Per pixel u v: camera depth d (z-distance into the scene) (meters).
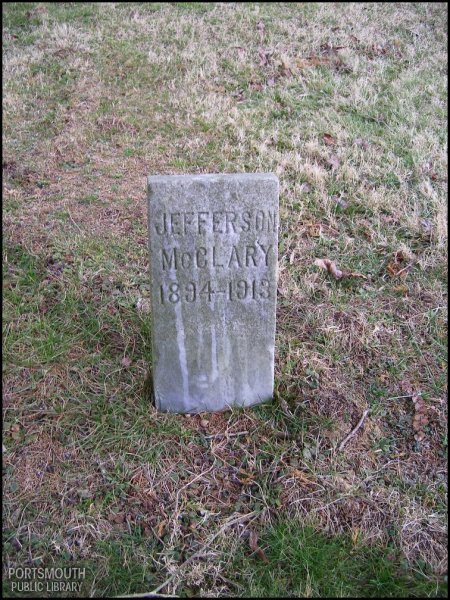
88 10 3.30
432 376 1.39
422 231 1.78
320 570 1.04
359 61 2.78
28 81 2.62
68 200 1.91
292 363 1.39
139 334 1.45
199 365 1.24
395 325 1.51
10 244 1.69
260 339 1.23
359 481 1.18
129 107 2.45
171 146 2.20
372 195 1.89
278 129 2.28
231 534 1.10
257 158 2.09
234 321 1.20
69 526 1.10
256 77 2.64
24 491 1.14
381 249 1.73
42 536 1.08
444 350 1.45
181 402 1.28
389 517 1.13
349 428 1.27
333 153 2.14
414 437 1.26
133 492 1.15
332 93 2.54
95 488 1.15
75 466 1.18
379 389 1.36
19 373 1.33
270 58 2.77
